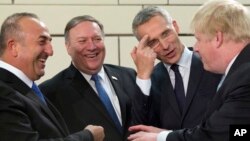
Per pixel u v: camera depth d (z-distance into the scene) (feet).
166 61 7.23
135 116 7.05
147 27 7.10
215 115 4.94
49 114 5.95
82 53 7.20
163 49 7.07
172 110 7.09
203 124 5.13
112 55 11.55
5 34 6.06
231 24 5.11
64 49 11.27
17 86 5.87
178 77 7.24
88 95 7.14
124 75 7.89
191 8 12.02
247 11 5.25
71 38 7.30
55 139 5.53
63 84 7.26
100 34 7.36
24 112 5.50
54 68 11.20
